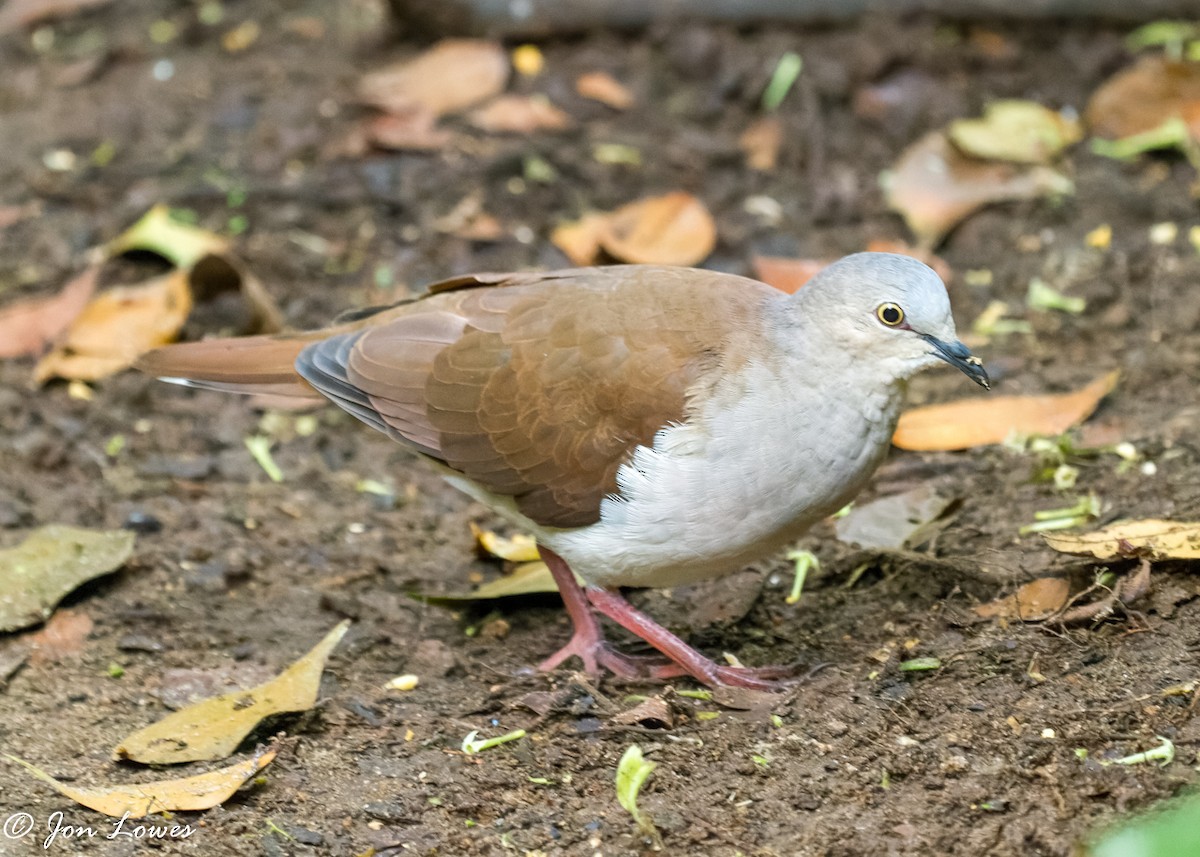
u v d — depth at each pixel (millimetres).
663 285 9344
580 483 9094
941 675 8805
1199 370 11797
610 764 8492
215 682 9414
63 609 10172
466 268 13734
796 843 7699
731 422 8734
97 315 13031
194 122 15984
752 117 15742
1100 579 9172
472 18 16609
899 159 15078
